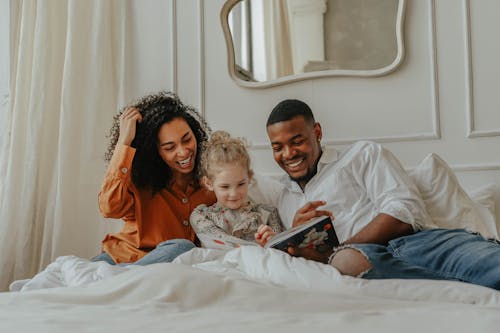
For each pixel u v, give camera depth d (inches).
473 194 77.8
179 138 70.8
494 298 37.3
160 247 59.3
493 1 82.7
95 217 94.1
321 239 49.8
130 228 71.9
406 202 60.6
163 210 71.2
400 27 85.4
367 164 66.5
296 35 90.9
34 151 93.3
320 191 68.5
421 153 84.7
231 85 93.8
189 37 96.5
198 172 72.1
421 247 52.8
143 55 98.5
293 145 69.0
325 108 89.0
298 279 42.2
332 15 89.4
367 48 87.5
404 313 27.0
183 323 24.8
